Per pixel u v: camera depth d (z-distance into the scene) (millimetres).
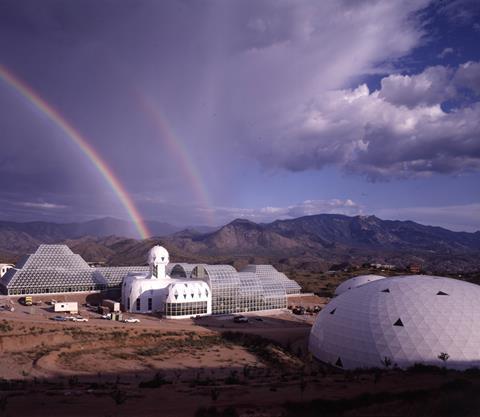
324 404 54812
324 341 108375
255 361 107938
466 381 64438
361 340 99438
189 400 59906
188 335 124062
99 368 93688
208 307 156125
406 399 55594
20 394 63594
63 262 175875
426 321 96562
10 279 164625
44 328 115562
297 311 173000
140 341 116312
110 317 136500
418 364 86000
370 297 108688
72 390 68062
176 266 183750
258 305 169250
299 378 80250
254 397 61188
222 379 82625
